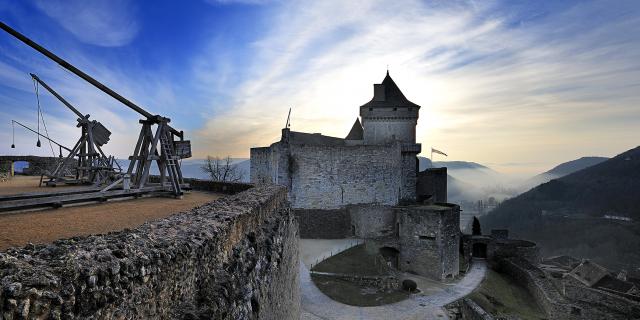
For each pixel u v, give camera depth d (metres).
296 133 37.00
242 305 4.29
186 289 3.46
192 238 3.80
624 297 28.92
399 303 20.59
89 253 2.63
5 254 2.35
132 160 11.74
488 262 31.94
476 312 17.62
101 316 2.37
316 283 22.66
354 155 33.78
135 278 2.71
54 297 2.09
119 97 10.94
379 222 33.12
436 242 25.02
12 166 20.28
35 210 8.05
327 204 32.94
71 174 19.81
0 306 1.84
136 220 6.93
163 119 12.03
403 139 39.38
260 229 6.96
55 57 9.54
